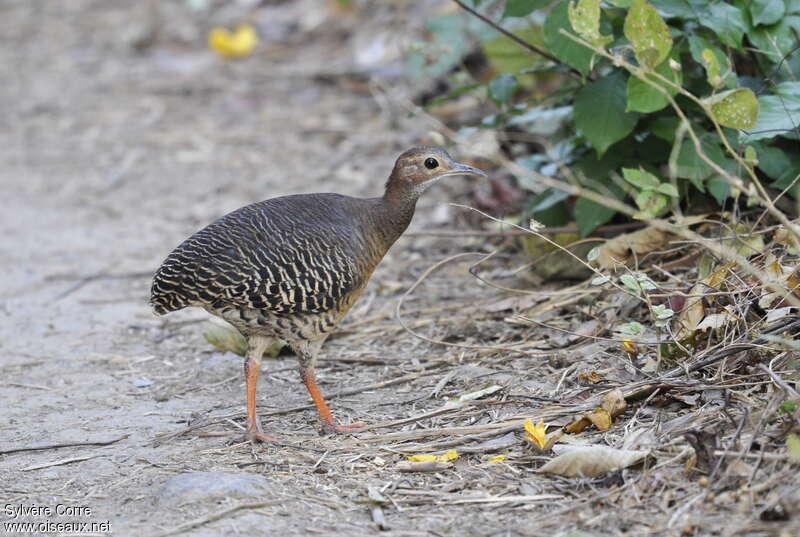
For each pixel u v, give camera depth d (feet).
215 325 37.14
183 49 80.48
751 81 36.17
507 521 24.91
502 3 50.01
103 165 61.77
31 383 35.99
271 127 64.69
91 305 43.52
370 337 38.14
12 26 90.33
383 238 32.40
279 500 26.23
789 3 35.35
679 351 30.76
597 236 38.91
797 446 24.48
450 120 58.23
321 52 74.74
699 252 34.99
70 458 29.66
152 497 26.81
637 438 26.99
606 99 35.37
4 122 69.87
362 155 58.70
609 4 35.83
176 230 52.03
